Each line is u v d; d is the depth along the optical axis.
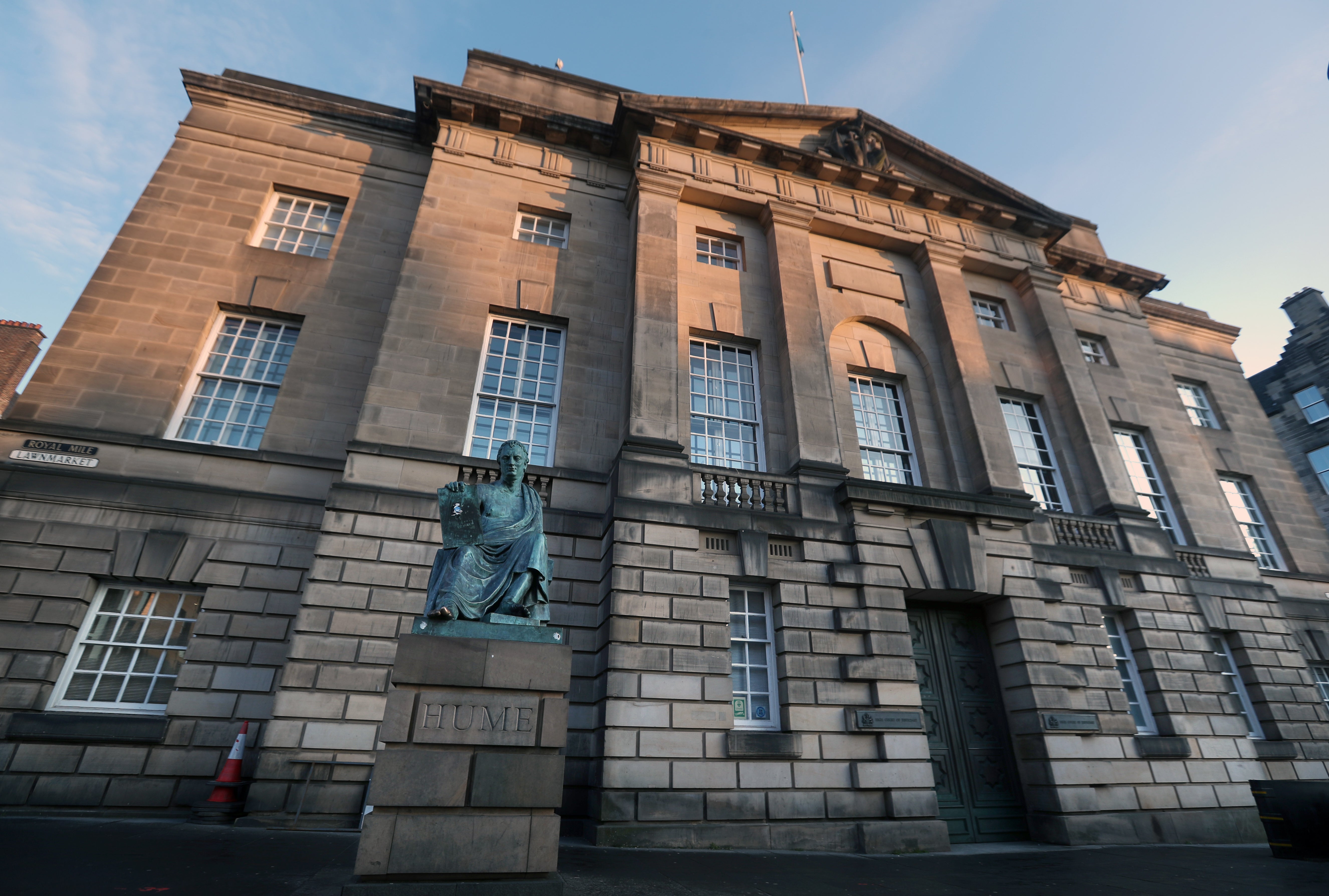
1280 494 21.41
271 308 14.23
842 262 17.52
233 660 10.99
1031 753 12.54
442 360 13.35
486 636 6.12
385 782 5.38
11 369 24.95
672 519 11.90
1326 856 9.54
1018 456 17.19
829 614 12.12
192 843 7.57
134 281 13.69
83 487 11.48
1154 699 14.27
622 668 10.62
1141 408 19.81
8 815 9.44
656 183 15.94
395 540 11.30
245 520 11.91
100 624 11.12
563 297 14.91
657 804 9.95
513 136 16.61
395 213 16.11
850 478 13.20
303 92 17.58
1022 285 19.56
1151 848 11.51
